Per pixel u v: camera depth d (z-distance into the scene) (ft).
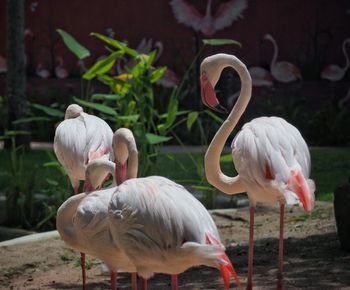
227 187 24.43
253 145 22.43
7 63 63.98
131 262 19.95
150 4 78.18
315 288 24.45
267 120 23.17
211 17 76.79
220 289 25.30
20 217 39.99
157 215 18.42
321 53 75.56
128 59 77.46
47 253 31.89
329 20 75.36
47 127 76.64
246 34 76.59
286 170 21.74
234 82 75.41
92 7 79.56
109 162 23.06
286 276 26.32
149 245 18.57
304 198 21.22
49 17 80.74
